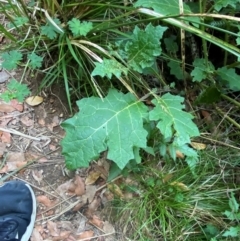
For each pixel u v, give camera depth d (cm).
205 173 77
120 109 68
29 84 81
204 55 77
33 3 78
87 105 68
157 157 78
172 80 84
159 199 75
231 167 79
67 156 66
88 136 66
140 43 68
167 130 66
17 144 78
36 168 77
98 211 75
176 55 84
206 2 74
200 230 74
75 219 74
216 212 75
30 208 73
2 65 74
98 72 66
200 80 75
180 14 63
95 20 77
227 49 65
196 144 79
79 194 76
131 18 79
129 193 76
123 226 74
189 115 68
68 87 79
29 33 79
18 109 80
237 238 72
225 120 82
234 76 75
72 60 79
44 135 79
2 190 74
